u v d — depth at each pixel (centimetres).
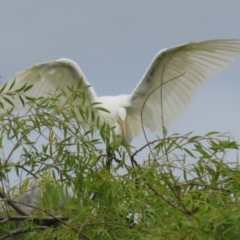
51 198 1010
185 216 873
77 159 1052
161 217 887
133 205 955
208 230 854
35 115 1063
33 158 1061
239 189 957
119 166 1063
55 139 1061
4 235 1054
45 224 1034
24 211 1061
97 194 1029
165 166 981
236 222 838
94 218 948
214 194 952
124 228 927
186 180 991
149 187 957
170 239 847
